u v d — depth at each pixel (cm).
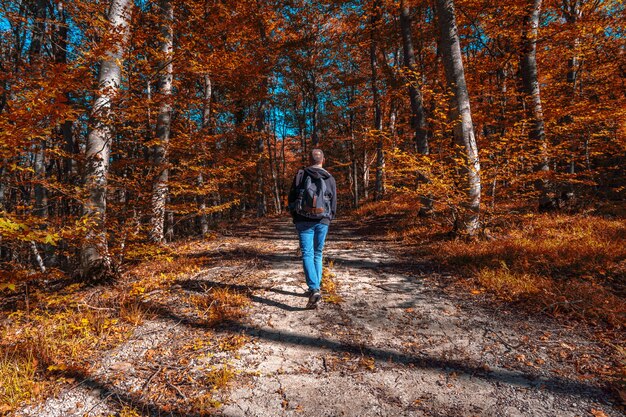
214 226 1377
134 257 538
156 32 766
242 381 249
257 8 1205
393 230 966
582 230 629
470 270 489
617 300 346
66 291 464
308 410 216
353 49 1834
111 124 520
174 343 309
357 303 402
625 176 1054
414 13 1269
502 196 727
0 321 385
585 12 1100
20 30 1094
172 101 647
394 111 1670
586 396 218
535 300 372
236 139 1266
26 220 359
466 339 306
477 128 1073
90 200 486
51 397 233
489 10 971
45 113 342
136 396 233
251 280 498
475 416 205
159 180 664
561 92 1116
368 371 260
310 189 379
